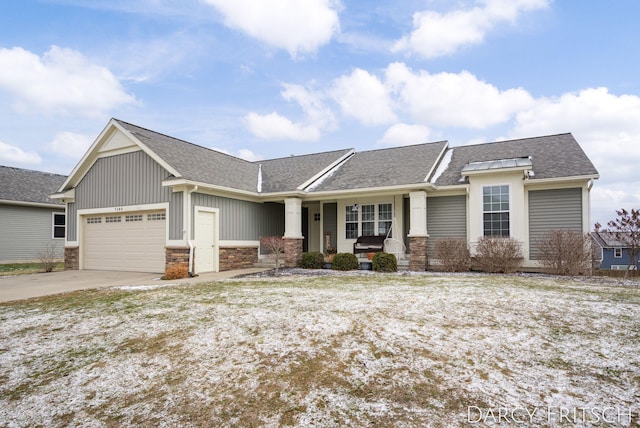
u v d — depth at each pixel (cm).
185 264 1205
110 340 528
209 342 502
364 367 416
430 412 325
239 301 731
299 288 878
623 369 403
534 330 526
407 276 1116
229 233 1397
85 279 1169
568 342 480
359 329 537
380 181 1391
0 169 2172
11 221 1956
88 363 452
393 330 530
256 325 565
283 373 408
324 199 1570
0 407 356
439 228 1388
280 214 1694
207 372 416
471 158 1547
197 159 1452
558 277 1065
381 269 1261
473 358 435
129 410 344
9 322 639
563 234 1147
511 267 1195
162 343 506
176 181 1196
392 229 1467
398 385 375
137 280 1124
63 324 616
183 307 695
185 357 458
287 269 1366
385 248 1420
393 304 682
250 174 1705
